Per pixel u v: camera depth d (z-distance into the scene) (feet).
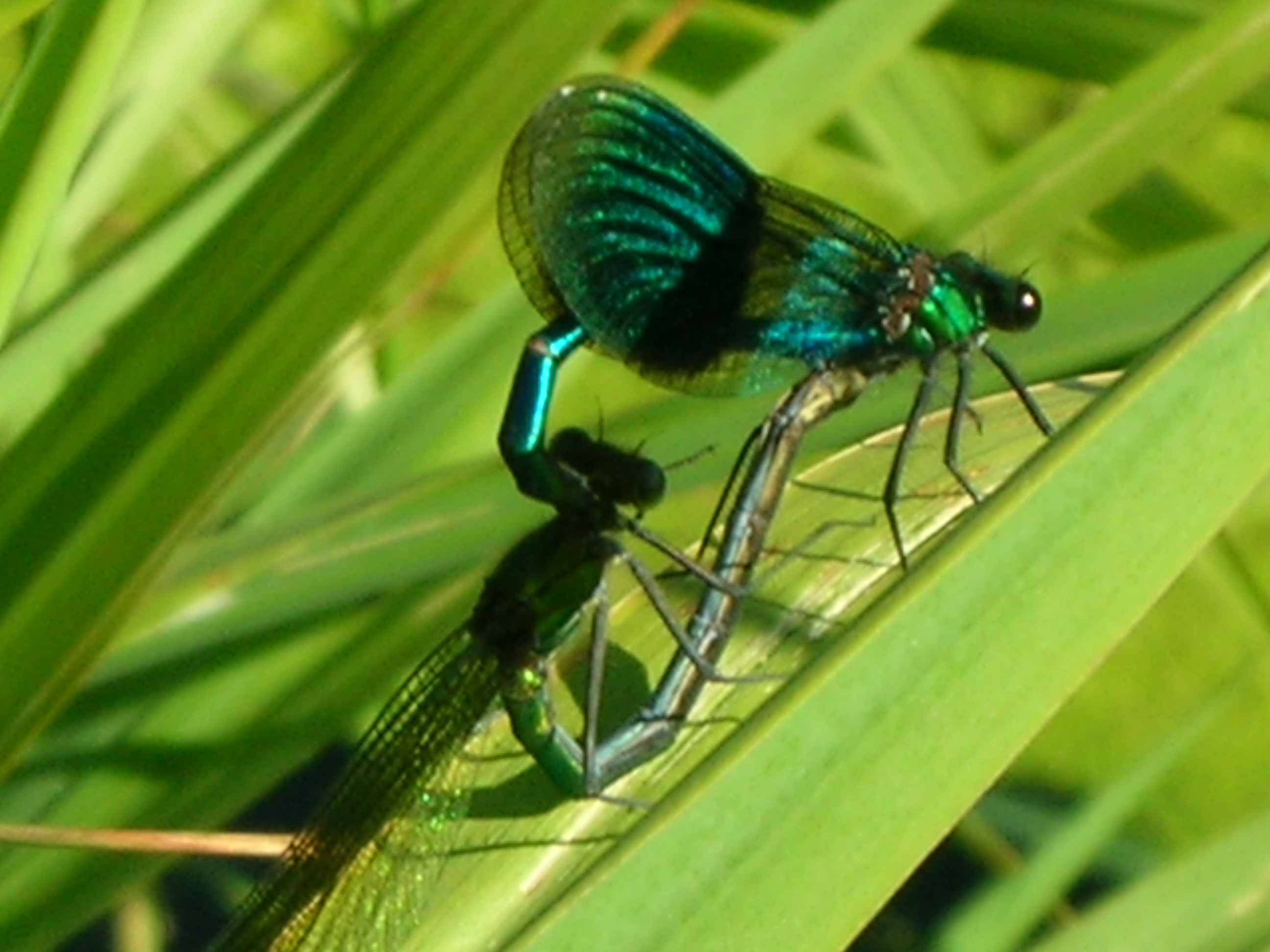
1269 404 1.08
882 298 1.27
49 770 1.23
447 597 1.25
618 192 1.24
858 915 1.07
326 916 1.22
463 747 1.22
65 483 1.11
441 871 1.18
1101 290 1.26
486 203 1.27
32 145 1.13
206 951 1.25
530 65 1.08
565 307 1.26
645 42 1.29
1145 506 1.08
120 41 1.13
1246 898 1.25
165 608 1.23
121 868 1.23
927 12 1.29
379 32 1.10
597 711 1.22
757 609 1.22
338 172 1.09
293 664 1.24
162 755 1.23
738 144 1.28
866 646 1.07
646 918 1.06
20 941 1.22
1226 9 1.27
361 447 1.28
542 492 1.24
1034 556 1.07
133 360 1.11
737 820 1.06
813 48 1.29
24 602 1.12
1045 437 1.24
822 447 1.28
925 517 1.23
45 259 1.28
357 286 1.10
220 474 1.11
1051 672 1.07
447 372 1.29
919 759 1.07
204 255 1.10
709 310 1.27
